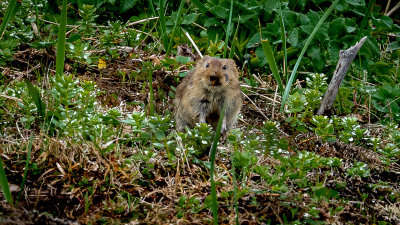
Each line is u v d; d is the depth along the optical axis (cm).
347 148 583
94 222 401
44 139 475
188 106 614
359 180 511
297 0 862
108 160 456
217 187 459
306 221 419
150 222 405
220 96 602
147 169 468
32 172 447
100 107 609
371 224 441
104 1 898
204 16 851
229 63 605
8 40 706
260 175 480
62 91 478
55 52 739
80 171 450
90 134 489
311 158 477
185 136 488
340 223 429
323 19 629
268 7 837
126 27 909
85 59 734
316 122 580
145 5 946
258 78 805
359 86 751
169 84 745
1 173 376
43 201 417
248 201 439
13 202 406
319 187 454
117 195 433
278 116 697
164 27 778
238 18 823
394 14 1066
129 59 772
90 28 842
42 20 847
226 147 559
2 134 505
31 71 696
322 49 794
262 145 522
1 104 548
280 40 788
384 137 647
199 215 422
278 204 429
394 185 523
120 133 516
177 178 457
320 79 667
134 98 693
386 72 850
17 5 803
